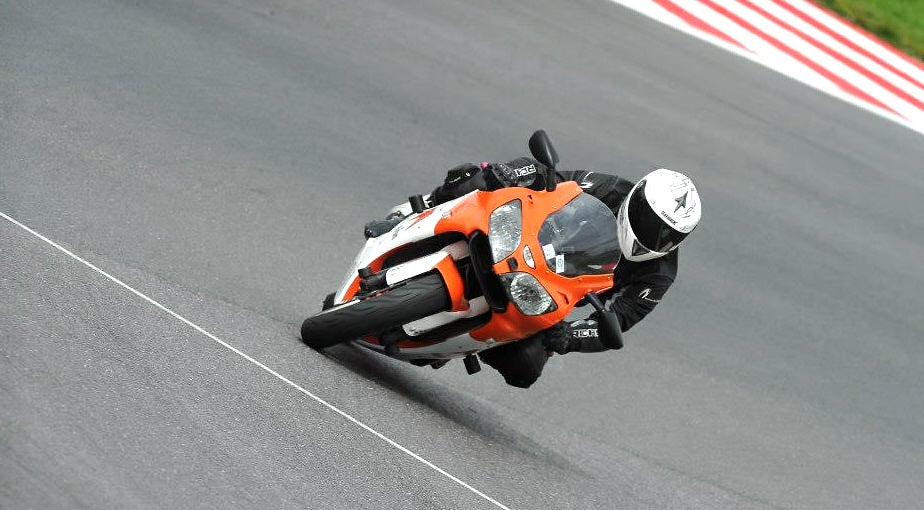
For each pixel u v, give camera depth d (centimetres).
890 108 4922
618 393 2659
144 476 1347
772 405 2853
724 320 3148
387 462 1684
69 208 2284
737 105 4438
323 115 3272
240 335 1927
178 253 2309
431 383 2322
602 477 2191
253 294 2281
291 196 2802
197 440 1479
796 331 3238
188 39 3406
